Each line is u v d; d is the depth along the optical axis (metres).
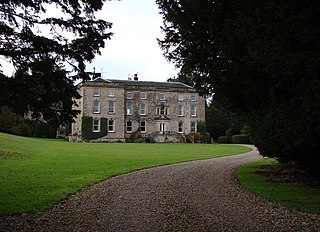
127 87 55.97
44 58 6.70
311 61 8.08
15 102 6.54
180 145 44.19
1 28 6.32
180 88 58.69
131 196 10.38
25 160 19.78
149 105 56.97
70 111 7.29
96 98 53.09
